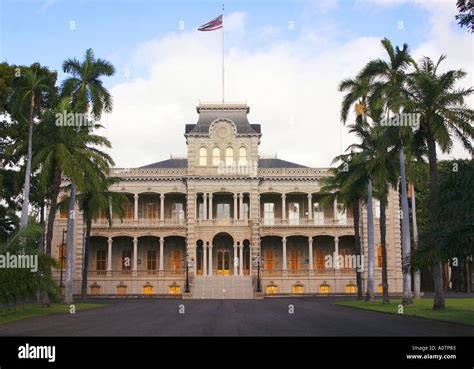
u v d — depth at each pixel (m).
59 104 49.84
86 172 52.16
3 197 59.66
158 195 94.31
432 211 33.94
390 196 91.31
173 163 99.62
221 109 94.19
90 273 90.12
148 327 28.73
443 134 39.50
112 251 93.62
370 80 49.72
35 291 38.34
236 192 90.62
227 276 86.50
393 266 90.38
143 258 93.75
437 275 40.19
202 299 78.56
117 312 44.16
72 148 50.03
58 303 54.66
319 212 94.12
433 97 40.09
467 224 29.73
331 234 91.06
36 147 50.00
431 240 30.73
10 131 55.12
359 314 39.56
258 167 93.19
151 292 90.31
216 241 92.38
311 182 92.12
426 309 40.59
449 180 30.78
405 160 51.84
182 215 93.25
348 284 90.31
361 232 90.81
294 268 93.44
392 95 41.59
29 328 28.72
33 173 54.59
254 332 25.56
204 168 91.12
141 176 91.75
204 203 90.25
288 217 94.19
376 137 46.09
